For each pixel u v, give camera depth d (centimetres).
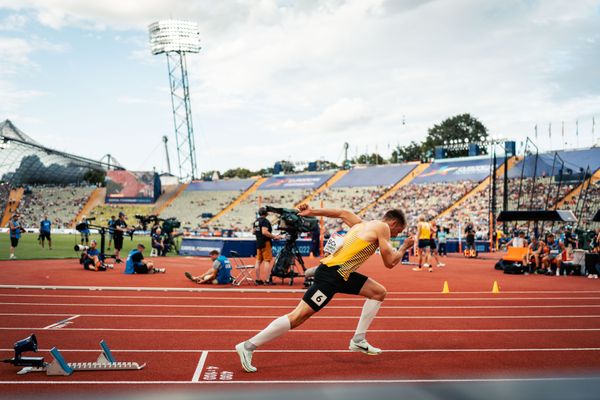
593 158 4978
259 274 1324
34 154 7100
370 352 570
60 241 3769
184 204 7181
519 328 757
